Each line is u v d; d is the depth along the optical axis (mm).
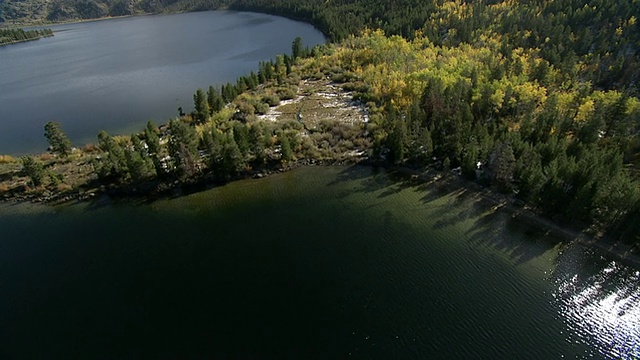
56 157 91000
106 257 62562
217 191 76938
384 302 52812
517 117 90250
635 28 128500
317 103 115188
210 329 50219
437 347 46750
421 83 105000
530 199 66938
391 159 83312
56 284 57969
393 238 63594
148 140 87250
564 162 64000
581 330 48125
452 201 71000
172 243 64875
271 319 51188
